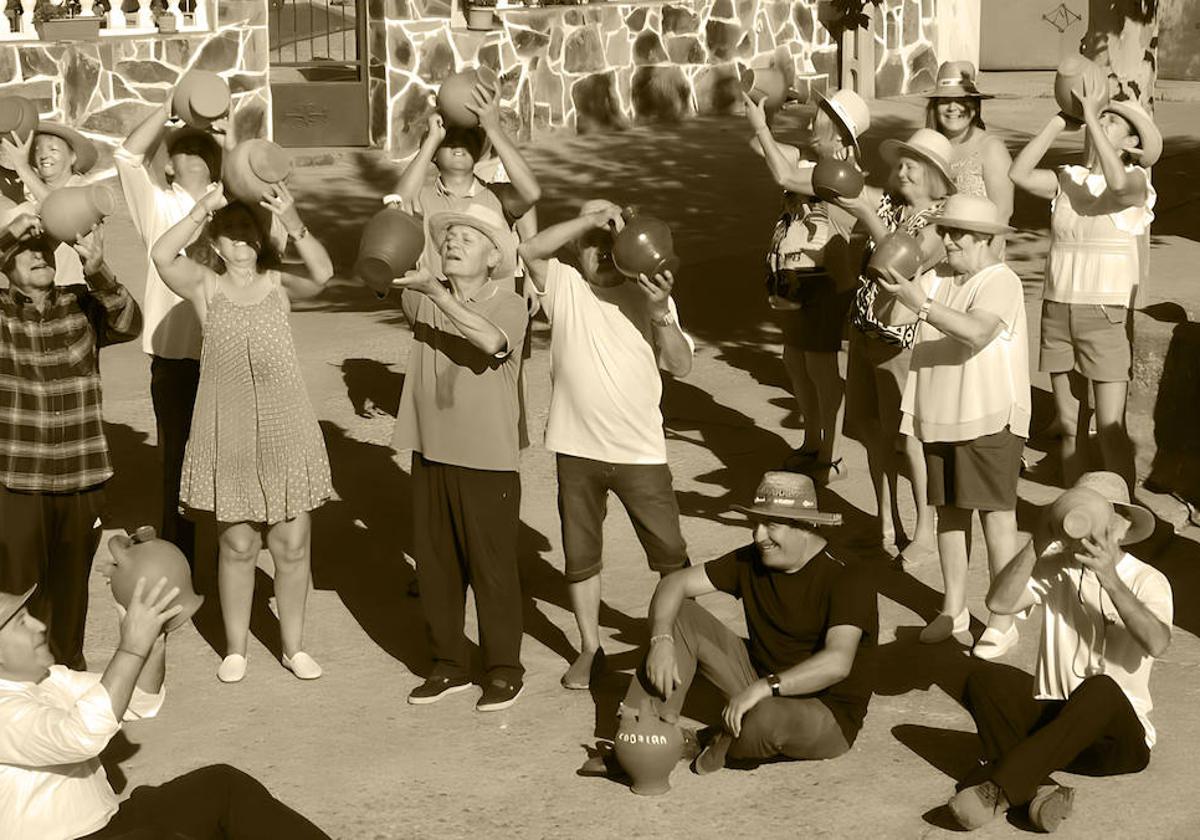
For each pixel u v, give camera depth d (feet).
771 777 18.17
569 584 20.62
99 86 50.62
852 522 26.13
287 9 76.02
